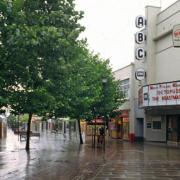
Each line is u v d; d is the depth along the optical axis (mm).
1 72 12086
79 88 33781
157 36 46594
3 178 17312
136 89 53844
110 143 48688
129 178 17703
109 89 46531
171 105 38469
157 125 46625
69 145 42562
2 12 11641
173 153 32531
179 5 42031
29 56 11914
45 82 13086
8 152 31922
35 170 20219
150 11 47750
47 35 11547
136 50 48469
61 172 19547
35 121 102312
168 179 17516
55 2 13172
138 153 32438
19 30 11055
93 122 53000
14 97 12875
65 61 13234
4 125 71188
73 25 13422
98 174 19047
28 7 12688
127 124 56094
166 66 44500
